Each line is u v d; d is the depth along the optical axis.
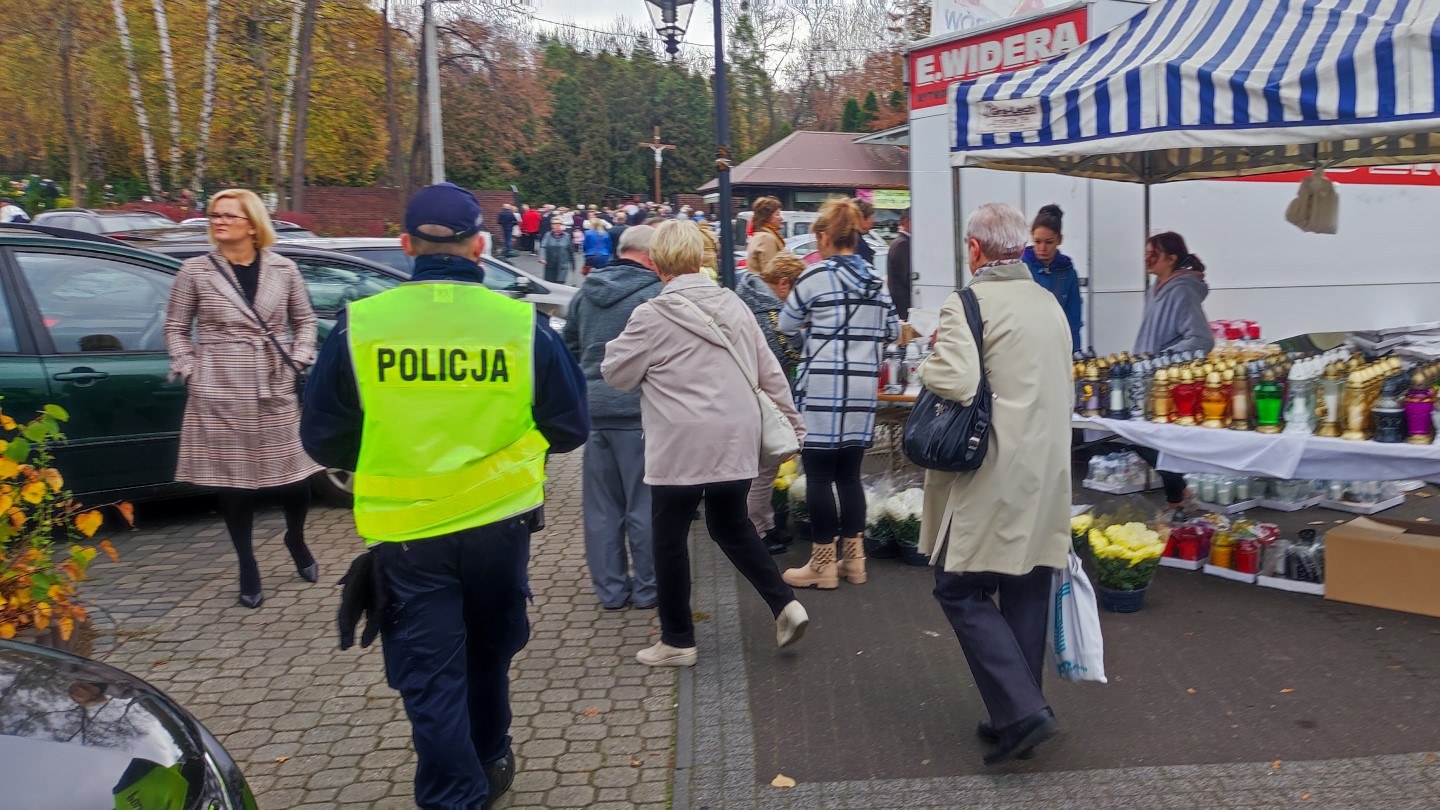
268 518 6.75
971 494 3.47
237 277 5.05
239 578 5.42
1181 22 5.48
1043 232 6.83
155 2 31.00
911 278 9.79
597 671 4.47
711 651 4.65
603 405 5.00
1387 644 4.44
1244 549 5.23
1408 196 9.48
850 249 5.21
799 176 44.59
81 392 5.77
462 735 2.88
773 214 6.48
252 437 5.03
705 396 4.21
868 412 5.20
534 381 2.95
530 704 4.17
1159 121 4.96
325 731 3.96
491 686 3.22
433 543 2.87
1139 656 4.41
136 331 6.06
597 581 5.16
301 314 5.25
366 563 2.91
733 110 64.69
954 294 3.53
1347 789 3.38
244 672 4.46
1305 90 4.48
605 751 3.79
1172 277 6.52
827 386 5.11
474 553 2.92
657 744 3.84
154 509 6.91
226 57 31.84
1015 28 8.60
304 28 28.38
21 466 3.99
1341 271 9.32
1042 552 3.52
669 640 4.48
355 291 7.40
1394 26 4.35
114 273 6.07
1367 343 5.75
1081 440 7.16
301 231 13.12
